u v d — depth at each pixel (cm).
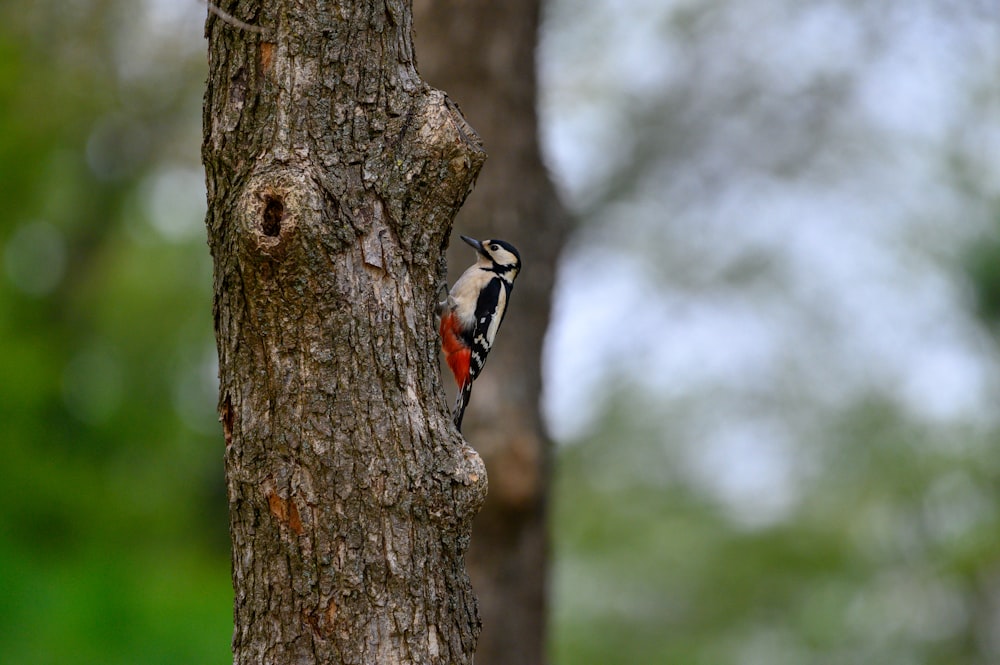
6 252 2148
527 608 1074
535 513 1077
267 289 488
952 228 1809
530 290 1102
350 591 487
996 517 1917
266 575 495
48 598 1283
